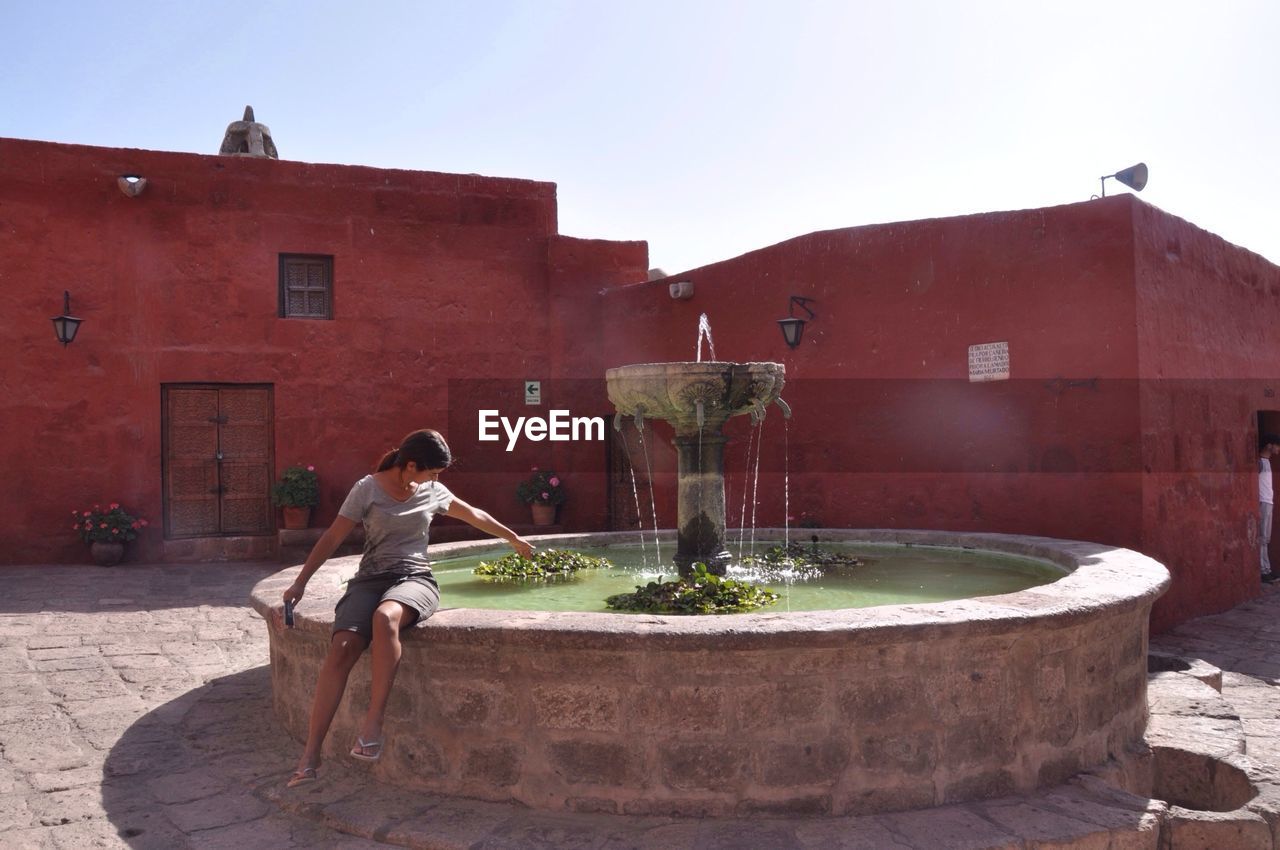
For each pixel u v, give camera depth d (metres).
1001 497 8.44
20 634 7.12
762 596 5.00
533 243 12.59
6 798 3.96
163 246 11.05
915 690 3.69
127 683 5.83
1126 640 4.40
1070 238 8.05
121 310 10.88
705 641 3.52
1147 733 4.57
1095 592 4.25
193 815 3.76
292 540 11.13
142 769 4.27
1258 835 3.62
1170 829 3.68
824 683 3.62
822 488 9.71
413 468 3.91
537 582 6.01
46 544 10.56
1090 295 7.90
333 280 11.76
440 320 12.16
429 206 12.16
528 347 12.52
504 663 3.74
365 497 3.92
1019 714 3.86
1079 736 4.07
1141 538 7.55
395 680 3.95
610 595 5.50
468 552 7.09
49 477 10.58
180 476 11.12
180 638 7.09
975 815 3.61
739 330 10.62
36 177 10.61
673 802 3.60
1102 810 3.67
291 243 11.55
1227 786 4.20
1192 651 7.13
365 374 11.80
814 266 9.81
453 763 3.83
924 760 3.70
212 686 5.70
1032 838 3.42
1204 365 8.84
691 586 4.95
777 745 3.59
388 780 3.97
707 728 3.59
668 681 3.60
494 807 3.71
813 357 9.83
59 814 3.78
